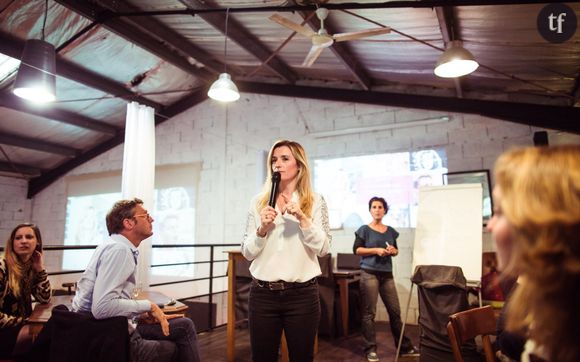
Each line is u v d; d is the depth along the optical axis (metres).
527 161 0.58
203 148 6.24
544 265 0.52
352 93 5.18
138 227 1.94
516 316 0.61
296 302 1.51
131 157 4.57
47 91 3.07
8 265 2.18
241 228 5.77
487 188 4.37
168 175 6.44
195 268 6.00
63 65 4.79
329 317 3.75
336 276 3.88
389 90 5.02
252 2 3.60
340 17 3.48
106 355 1.50
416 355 3.24
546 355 0.64
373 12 3.22
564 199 0.52
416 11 3.07
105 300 1.62
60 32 4.16
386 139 4.99
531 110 4.25
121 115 6.40
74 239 7.09
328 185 5.23
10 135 6.11
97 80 5.22
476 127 4.54
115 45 4.70
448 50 2.80
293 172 1.67
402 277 4.65
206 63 5.19
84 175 7.20
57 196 7.41
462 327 1.54
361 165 5.07
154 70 5.44
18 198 7.42
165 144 6.55
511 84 4.18
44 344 1.60
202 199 6.11
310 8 3.18
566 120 4.09
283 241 1.55
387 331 4.16
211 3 3.70
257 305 1.54
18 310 2.17
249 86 5.89
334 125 5.32
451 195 3.49
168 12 3.63
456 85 4.25
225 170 6.02
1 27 3.92
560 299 0.53
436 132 4.73
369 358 3.12
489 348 1.62
